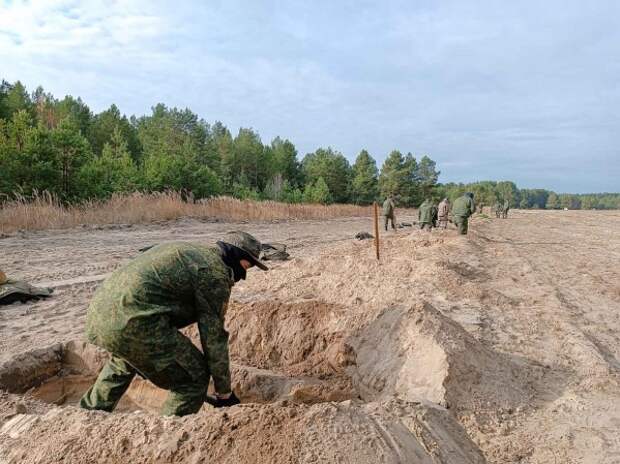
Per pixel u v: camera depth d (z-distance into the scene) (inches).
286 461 92.7
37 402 148.5
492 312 279.3
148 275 127.6
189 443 100.2
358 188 3063.5
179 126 2480.3
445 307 285.0
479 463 112.4
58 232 592.1
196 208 932.6
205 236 629.3
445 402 147.0
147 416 112.6
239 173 2827.3
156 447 100.4
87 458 100.7
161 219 804.0
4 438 113.3
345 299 299.4
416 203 3376.0
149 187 1077.1
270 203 1285.7
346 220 1291.8
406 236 655.1
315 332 223.1
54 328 236.7
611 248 650.2
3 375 181.6
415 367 164.6
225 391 136.2
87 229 631.8
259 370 204.4
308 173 3056.1
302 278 357.4
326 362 209.0
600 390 169.9
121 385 144.6
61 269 380.8
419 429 109.6
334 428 101.6
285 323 231.1
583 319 273.4
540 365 195.2
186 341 133.6
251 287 340.5
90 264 403.5
